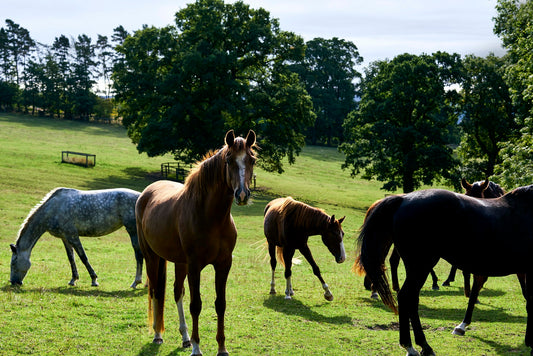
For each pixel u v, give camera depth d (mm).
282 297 9695
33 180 32531
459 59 38781
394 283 9719
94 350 5695
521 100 26219
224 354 5457
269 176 51875
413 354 5449
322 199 40219
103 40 117250
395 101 38156
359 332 6848
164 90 37625
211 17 39000
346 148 40375
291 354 5805
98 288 9688
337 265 14992
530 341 5742
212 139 38500
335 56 87125
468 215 5430
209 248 5348
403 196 5824
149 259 6457
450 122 40250
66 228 9836
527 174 18688
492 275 5766
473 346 6086
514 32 27031
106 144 62969
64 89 98312
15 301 7512
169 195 6207
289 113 39156
